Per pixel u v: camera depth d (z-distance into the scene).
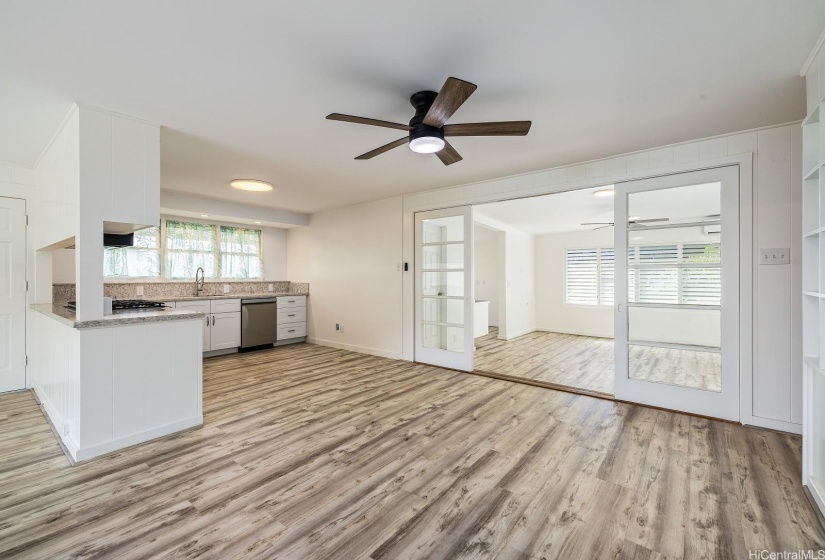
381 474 2.20
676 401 3.19
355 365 4.87
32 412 3.14
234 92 2.26
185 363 2.79
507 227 7.30
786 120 2.67
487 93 2.28
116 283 4.94
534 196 4.04
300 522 1.77
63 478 2.12
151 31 1.69
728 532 1.69
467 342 4.52
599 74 2.07
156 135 2.69
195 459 2.36
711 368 3.05
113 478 2.13
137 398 2.55
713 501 1.93
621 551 1.58
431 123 2.08
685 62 1.95
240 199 5.33
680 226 3.18
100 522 1.75
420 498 1.96
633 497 1.97
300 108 2.48
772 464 2.29
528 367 4.92
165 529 1.71
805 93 2.26
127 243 3.38
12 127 2.74
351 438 2.68
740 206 2.90
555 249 8.35
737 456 2.39
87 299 2.40
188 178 4.18
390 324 5.30
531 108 2.47
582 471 2.23
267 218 5.96
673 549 1.59
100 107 2.43
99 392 2.39
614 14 1.58
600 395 3.64
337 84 2.18
